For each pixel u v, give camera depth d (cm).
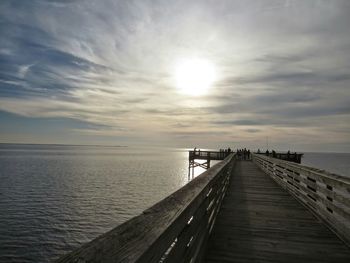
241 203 727
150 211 169
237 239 450
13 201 3541
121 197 3816
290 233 483
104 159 14162
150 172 7288
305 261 371
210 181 350
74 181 5334
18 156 16175
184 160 14650
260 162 1812
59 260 91
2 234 2416
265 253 396
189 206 207
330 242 441
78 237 2391
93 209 3189
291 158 3306
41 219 2820
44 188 4494
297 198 766
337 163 15300
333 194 466
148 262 119
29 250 2139
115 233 122
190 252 255
